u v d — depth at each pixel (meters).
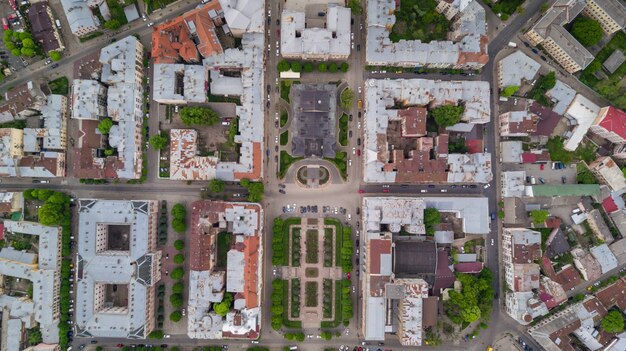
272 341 122.38
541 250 121.38
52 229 117.38
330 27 115.31
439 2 118.56
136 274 114.81
